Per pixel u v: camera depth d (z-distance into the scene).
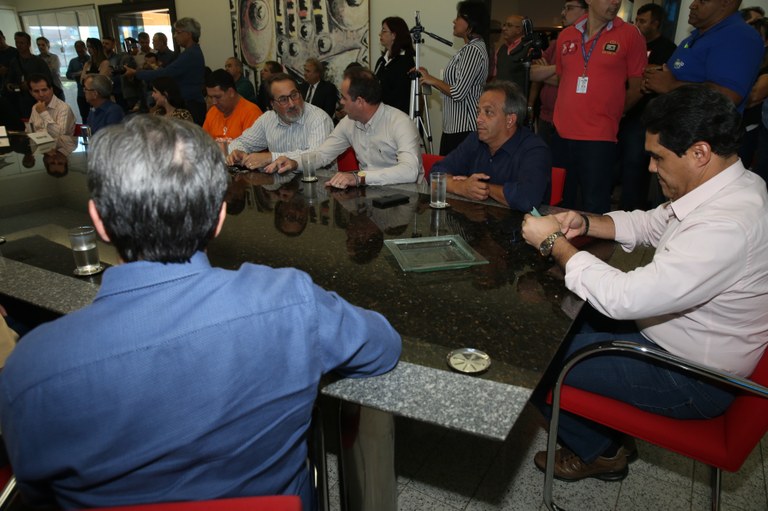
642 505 1.42
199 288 0.58
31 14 8.52
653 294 1.03
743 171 1.11
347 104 2.49
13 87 6.42
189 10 6.60
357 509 1.00
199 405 0.55
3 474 0.97
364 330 0.70
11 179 2.36
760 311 1.10
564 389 1.26
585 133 2.78
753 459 1.57
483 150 2.19
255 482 0.67
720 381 1.04
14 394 0.52
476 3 3.36
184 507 0.54
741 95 2.23
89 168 0.57
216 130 3.55
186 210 0.56
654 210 1.46
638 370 1.21
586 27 2.77
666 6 4.01
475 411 0.72
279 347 0.60
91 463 0.54
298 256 1.31
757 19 3.09
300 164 2.49
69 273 1.21
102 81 3.86
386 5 5.18
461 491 1.48
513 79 3.80
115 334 0.53
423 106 4.16
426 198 1.90
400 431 1.73
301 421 0.67
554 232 1.24
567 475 1.51
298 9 5.66
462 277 1.18
